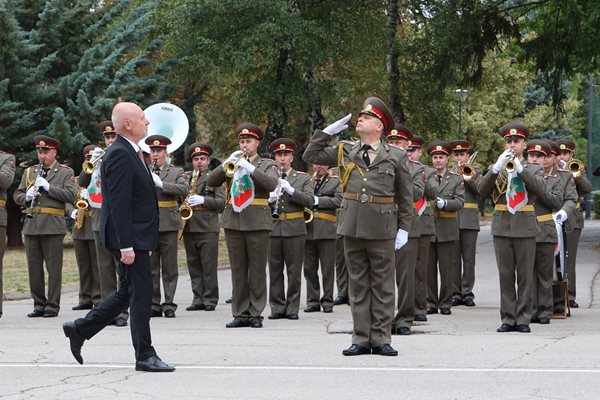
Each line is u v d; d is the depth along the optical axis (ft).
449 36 97.91
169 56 102.32
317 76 109.50
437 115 120.16
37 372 30.45
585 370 30.50
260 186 43.52
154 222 30.37
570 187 47.55
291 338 38.93
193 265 53.26
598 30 95.25
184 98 111.14
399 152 33.86
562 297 47.19
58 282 49.34
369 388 27.68
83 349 35.53
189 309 52.95
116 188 29.53
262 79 105.29
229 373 30.17
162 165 49.62
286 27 99.04
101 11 94.84
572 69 101.65
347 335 40.09
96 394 26.94
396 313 43.42
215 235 52.95
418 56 111.34
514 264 41.86
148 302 30.45
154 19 105.09
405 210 33.99
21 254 88.07
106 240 30.01
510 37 100.83
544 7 102.73
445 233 51.03
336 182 52.49
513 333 40.93
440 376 29.55
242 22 100.12
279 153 49.73
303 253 48.49
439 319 47.75
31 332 41.06
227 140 133.18
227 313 51.08
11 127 87.86
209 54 99.55
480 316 49.24
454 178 52.03
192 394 26.89
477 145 177.27
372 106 33.63
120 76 90.89
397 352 33.86
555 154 45.70
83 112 88.33
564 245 47.19
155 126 49.90
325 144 34.06
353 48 105.19
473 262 55.72
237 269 43.93
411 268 41.86
